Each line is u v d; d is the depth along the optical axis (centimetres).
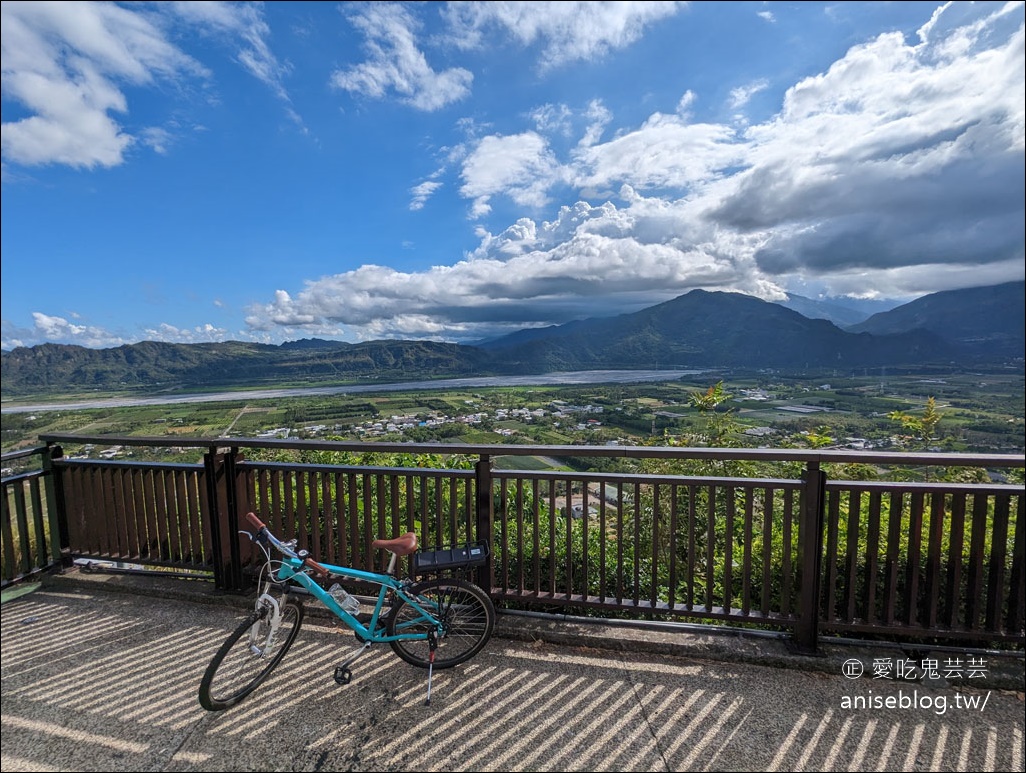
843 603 296
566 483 310
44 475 406
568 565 313
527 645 296
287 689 262
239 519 358
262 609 266
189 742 229
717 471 493
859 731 225
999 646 280
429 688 248
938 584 272
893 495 269
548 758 214
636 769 208
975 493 263
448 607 278
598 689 257
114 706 254
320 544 371
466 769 210
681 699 248
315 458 500
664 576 377
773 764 209
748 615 288
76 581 386
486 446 310
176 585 375
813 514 272
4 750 226
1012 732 223
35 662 291
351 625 273
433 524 415
